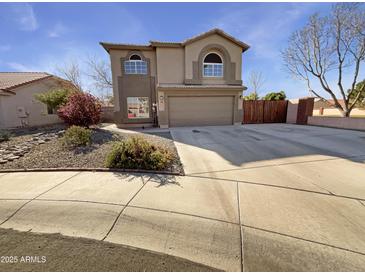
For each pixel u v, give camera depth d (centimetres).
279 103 1708
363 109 2322
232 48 1442
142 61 1415
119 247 236
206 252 228
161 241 247
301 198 352
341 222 280
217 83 1458
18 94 1510
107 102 2672
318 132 1086
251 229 267
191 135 1016
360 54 1448
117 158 529
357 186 398
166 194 375
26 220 293
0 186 415
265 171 495
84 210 318
